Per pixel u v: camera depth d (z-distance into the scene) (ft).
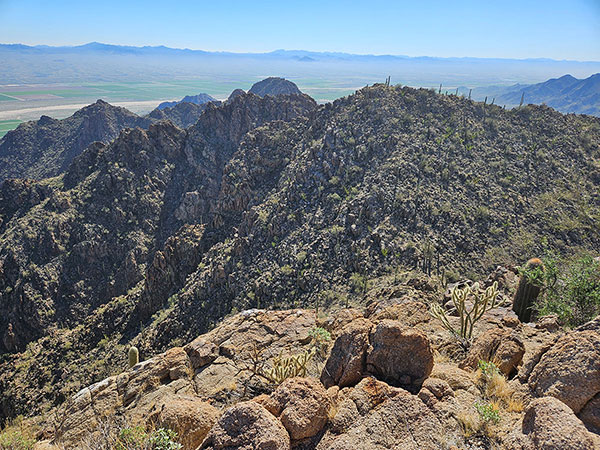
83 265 288.30
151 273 232.53
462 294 49.01
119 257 299.99
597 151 270.05
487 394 32.99
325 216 216.95
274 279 185.98
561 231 203.00
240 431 26.86
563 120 300.40
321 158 262.26
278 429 26.76
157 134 373.40
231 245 222.89
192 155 376.68
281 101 442.91
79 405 47.37
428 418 28.63
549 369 31.37
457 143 261.03
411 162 237.04
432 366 35.83
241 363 51.03
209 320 185.06
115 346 198.39
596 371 28.48
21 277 266.57
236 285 195.42
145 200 330.13
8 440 44.88
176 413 35.45
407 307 55.77
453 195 219.20
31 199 321.73
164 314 203.00
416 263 173.06
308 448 27.58
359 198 212.84
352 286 166.61
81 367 187.01
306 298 172.24
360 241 187.83
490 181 234.38
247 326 60.18
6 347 245.04
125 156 346.74
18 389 188.44
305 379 31.63
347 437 27.17
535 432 24.66
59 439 43.24
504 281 95.61
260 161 306.76
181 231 264.31
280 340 56.39
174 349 54.29
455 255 183.32
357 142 264.52
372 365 36.17
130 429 33.35
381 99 294.46
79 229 299.58
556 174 246.27
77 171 339.57
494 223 204.13
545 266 71.92
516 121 294.25
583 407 27.89
